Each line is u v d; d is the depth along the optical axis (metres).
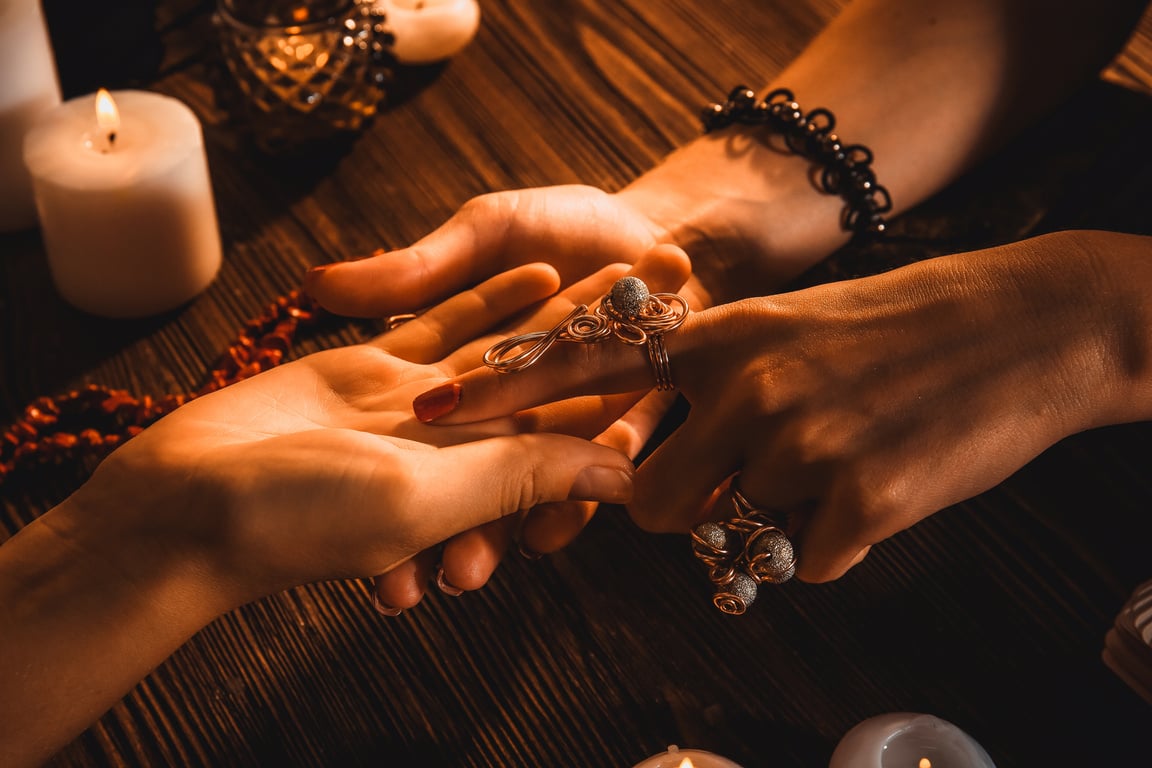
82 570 0.36
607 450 0.39
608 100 0.59
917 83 0.51
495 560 0.40
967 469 0.37
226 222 0.53
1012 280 0.38
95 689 0.36
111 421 0.47
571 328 0.39
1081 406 0.38
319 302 0.44
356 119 0.55
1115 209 0.47
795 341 0.38
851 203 0.50
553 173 0.56
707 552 0.39
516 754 0.39
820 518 0.38
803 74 0.53
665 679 0.40
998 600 0.42
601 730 0.39
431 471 0.36
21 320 0.50
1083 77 0.53
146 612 0.36
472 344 0.43
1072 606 0.42
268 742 0.39
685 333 0.39
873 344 0.38
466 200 0.55
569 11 0.64
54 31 0.55
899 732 0.37
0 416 0.47
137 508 0.36
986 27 0.51
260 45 0.52
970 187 0.52
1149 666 0.38
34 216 0.53
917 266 0.39
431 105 0.59
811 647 0.41
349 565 0.37
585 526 0.44
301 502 0.36
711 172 0.50
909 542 0.43
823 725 0.39
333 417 0.41
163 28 0.62
